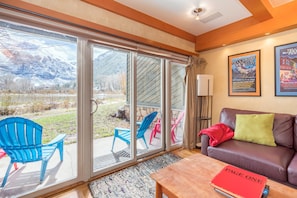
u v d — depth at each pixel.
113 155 2.34
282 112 2.37
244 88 2.79
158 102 3.00
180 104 3.35
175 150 3.04
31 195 1.62
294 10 2.09
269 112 2.39
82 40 1.92
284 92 2.34
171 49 2.85
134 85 2.46
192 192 1.08
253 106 2.69
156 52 2.68
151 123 2.87
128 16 2.22
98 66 2.12
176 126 3.30
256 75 2.63
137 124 2.62
